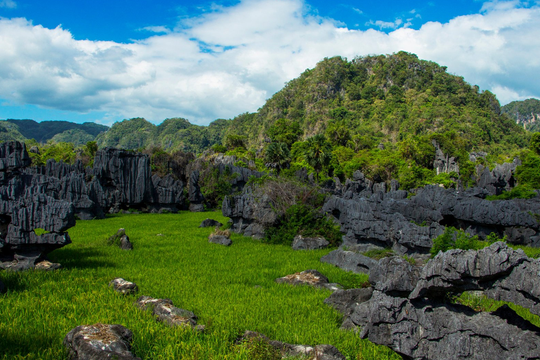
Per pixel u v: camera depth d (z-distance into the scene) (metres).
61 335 10.47
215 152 121.88
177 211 58.59
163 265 20.25
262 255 23.75
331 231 27.67
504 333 7.39
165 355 9.59
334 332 11.59
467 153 110.00
